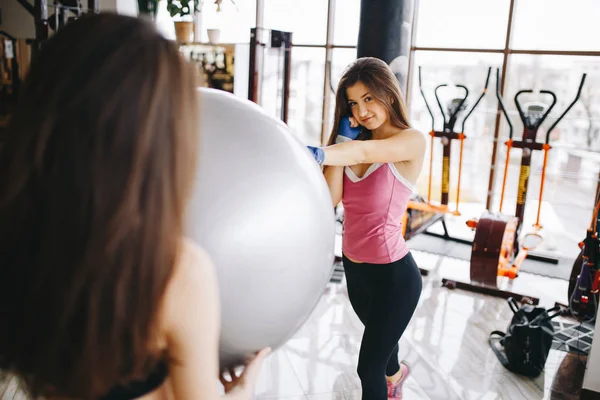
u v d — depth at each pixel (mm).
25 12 6398
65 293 537
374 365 1787
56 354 566
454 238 5148
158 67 551
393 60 3674
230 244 785
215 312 651
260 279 823
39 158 524
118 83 528
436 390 2607
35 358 581
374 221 1774
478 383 2688
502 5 4727
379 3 3590
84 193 525
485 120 5047
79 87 525
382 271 1803
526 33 4703
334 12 5480
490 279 3596
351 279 1927
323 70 5676
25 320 564
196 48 4473
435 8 5043
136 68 538
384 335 1788
